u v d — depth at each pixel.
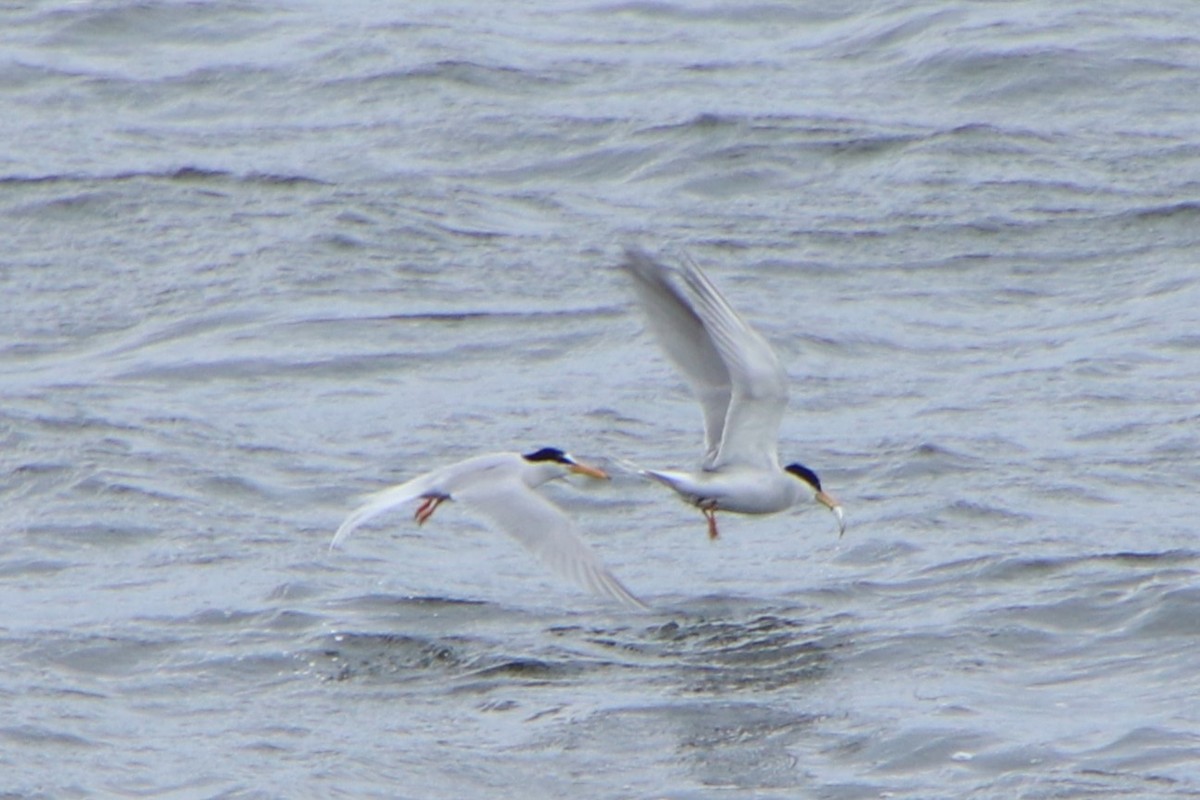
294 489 15.89
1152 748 11.18
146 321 19.73
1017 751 11.21
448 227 21.88
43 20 28.34
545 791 11.05
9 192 22.56
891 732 11.52
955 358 18.61
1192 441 16.41
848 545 14.62
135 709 12.18
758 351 12.07
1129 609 13.15
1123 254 20.94
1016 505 15.22
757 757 11.33
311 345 19.00
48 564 14.48
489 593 13.90
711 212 22.30
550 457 11.00
